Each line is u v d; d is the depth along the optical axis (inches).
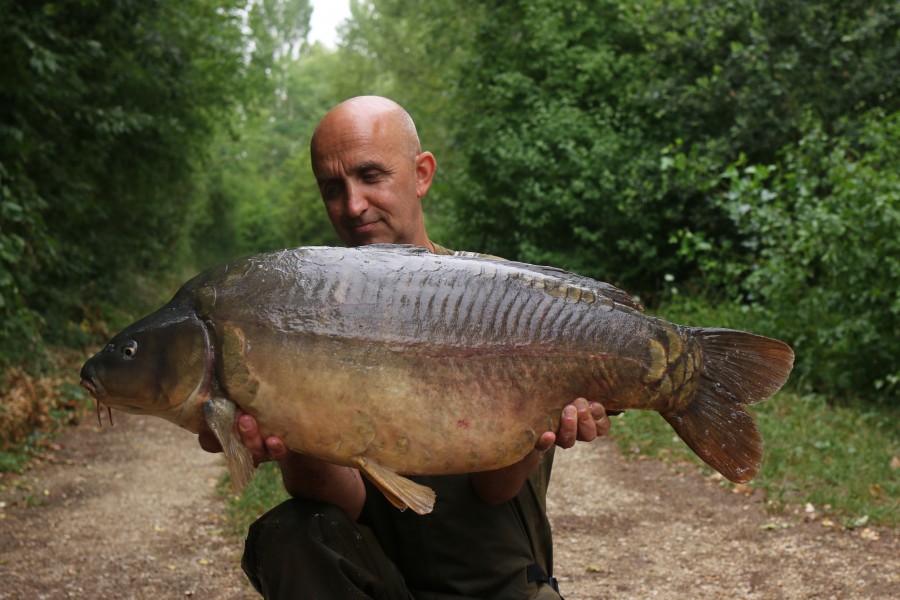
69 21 460.8
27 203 405.1
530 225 575.8
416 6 1136.8
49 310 529.3
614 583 189.9
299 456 85.4
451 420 76.8
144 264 886.4
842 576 185.6
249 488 253.3
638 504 240.8
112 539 223.0
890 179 309.0
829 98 456.8
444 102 892.6
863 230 310.2
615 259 557.3
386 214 98.0
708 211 495.2
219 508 247.6
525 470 91.2
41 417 341.1
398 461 76.8
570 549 211.0
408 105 1106.7
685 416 82.2
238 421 76.1
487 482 92.7
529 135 588.1
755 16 470.9
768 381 82.0
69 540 222.1
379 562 93.0
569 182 573.6
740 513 227.8
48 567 203.6
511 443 78.8
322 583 85.2
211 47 644.7
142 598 186.9
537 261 574.6
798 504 229.3
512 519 98.6
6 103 430.6
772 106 459.5
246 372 75.0
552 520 231.8
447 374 76.8
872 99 454.9
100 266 666.2
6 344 399.9
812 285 362.0
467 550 96.0
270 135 3029.0
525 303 79.5
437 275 78.9
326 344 75.4
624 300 82.5
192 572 201.0
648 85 540.1
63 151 517.0
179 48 588.1
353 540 89.2
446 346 77.0
